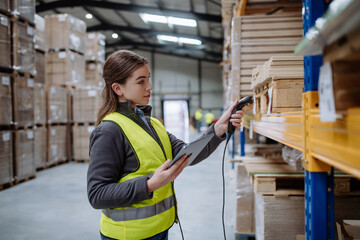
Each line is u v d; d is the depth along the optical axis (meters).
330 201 0.87
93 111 7.41
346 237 1.50
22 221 3.35
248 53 2.49
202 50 20.14
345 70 0.56
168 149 1.32
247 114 2.88
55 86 6.94
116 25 15.92
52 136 6.85
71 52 7.43
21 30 5.03
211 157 8.09
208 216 3.43
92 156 1.10
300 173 1.93
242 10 2.97
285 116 1.16
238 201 2.72
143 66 1.20
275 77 1.31
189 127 23.94
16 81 4.95
